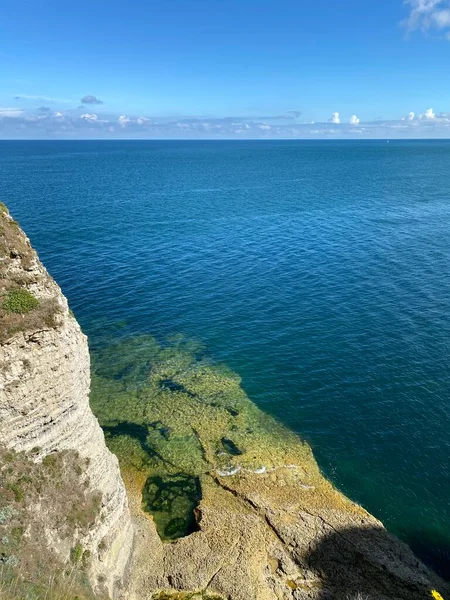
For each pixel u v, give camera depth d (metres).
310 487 31.11
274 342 48.97
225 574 24.92
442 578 25.55
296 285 63.72
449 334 49.41
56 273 67.00
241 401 39.81
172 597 24.08
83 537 22.06
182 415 37.97
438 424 36.91
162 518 28.97
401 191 139.00
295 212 108.50
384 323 52.09
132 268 70.12
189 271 69.44
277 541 26.92
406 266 69.94
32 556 19.64
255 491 30.50
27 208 104.56
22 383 20.72
